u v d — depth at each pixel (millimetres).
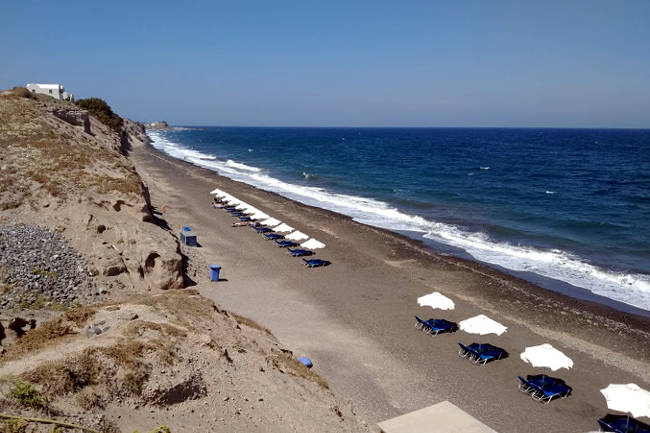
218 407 10320
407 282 27406
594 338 21172
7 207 22938
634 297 25969
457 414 13086
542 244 35750
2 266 17797
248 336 15273
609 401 15102
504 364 18922
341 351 19359
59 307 16953
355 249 33625
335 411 12492
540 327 22094
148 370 9820
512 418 15609
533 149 140125
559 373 18328
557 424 15391
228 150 134625
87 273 20062
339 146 157500
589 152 126812
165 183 60031
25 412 7828
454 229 40156
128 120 160000
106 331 11453
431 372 18141
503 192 58281
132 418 8906
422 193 57969
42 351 10148
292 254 31891
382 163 95500
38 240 20688
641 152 126062
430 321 21641
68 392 8648
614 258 32469
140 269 22203
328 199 54344
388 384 17172
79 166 30781
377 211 47438
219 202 48344
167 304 14656
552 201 52250
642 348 20359
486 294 25797
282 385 12477
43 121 39594
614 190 59781
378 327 21719
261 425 10438
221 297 23625
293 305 23641
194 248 31172
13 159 28984
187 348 11297
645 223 41781
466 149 141000
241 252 31906
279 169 84688
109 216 25203
